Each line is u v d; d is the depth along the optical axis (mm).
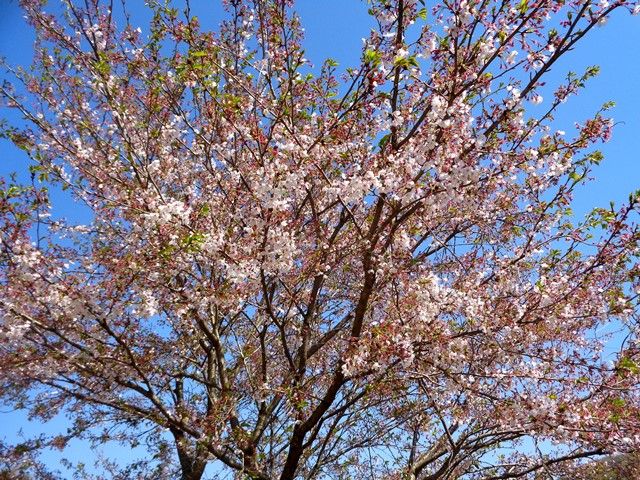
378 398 7430
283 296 7094
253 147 6422
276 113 5535
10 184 5523
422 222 6043
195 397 9188
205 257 5805
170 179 7324
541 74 4895
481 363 6086
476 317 5648
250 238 5676
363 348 5613
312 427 6707
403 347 5312
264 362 7238
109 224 6977
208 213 6410
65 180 6695
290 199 5809
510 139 5242
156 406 6426
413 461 8406
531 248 6125
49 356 5848
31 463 8719
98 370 6387
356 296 8297
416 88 5500
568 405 5285
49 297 5418
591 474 8203
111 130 7332
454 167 4926
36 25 7336
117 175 6602
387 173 5184
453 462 7715
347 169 6047
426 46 5211
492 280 6227
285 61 5953
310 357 8195
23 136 6891
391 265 5715
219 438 6684
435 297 5520
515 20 4934
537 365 5684
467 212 6180
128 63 6680
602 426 5422
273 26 6059
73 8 7406
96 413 8656
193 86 5582
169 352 7898
